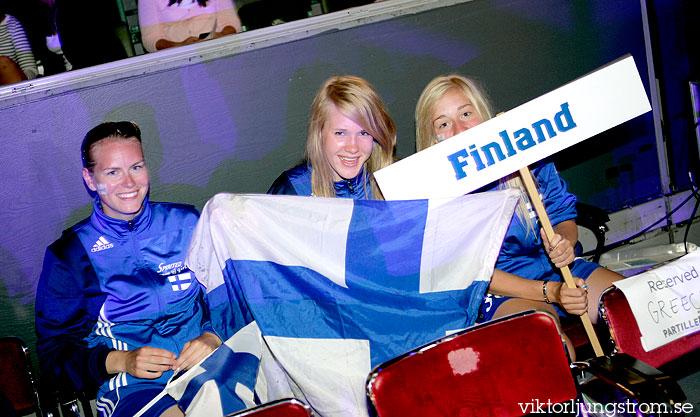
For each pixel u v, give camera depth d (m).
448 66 3.10
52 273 2.45
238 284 2.12
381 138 2.46
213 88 2.78
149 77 2.69
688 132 3.59
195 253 2.17
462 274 2.07
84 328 2.47
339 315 2.03
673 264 2.04
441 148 2.02
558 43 3.28
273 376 2.15
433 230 2.06
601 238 2.93
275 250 2.05
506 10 3.15
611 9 3.35
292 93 2.89
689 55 3.53
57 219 2.65
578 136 2.05
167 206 2.57
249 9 2.91
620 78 2.06
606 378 1.70
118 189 2.42
